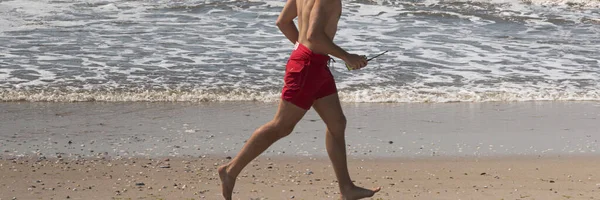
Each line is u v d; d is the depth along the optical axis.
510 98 16.72
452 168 10.07
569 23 27.81
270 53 21.39
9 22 25.67
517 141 12.12
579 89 17.69
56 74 18.41
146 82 17.75
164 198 8.11
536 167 10.13
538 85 18.09
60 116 14.23
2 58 20.14
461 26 26.45
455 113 14.93
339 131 7.12
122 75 18.44
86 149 11.26
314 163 10.30
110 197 8.16
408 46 22.69
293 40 7.46
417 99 16.52
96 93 16.55
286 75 6.93
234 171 7.15
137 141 11.94
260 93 16.83
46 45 22.08
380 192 8.52
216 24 25.95
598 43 23.98
